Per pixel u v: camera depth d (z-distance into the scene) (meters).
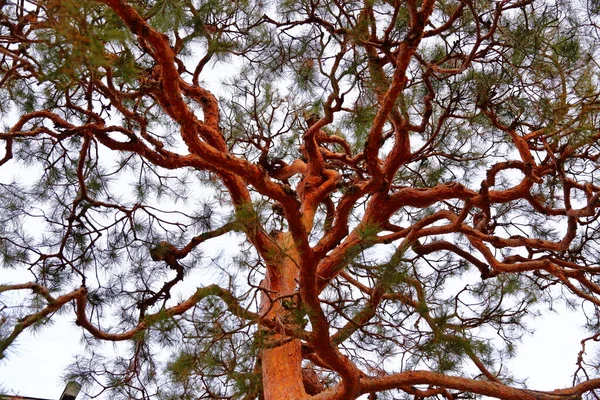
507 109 7.66
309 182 10.00
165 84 5.64
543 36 7.04
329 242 7.11
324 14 7.55
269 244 8.40
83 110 7.62
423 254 9.09
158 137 9.80
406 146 7.54
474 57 7.44
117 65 5.75
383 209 8.47
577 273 8.28
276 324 6.20
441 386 7.27
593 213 6.99
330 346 6.70
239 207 6.01
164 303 8.27
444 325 6.90
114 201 9.60
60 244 9.26
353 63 6.67
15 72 7.25
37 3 4.74
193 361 6.20
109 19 5.46
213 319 6.11
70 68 4.41
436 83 7.88
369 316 7.46
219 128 9.30
